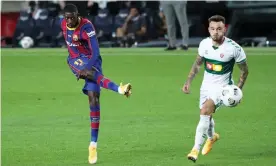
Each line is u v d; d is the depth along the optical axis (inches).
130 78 1657.2
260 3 2069.4
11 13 2470.5
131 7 2308.1
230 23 2166.6
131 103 1362.0
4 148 987.9
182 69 1766.7
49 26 2357.3
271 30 2214.6
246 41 2198.6
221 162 890.1
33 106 1343.5
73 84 1592.0
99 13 2314.2
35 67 1845.5
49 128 1134.4
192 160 848.3
